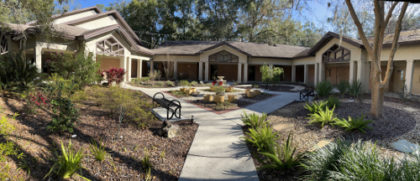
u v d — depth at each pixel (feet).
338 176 10.30
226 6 111.96
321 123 22.39
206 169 13.88
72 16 63.10
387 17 21.75
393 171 10.11
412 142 17.44
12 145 12.14
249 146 17.44
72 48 44.70
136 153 15.56
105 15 67.36
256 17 91.20
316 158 12.76
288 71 89.76
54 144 14.56
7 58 25.27
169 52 77.77
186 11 116.98
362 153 11.53
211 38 123.75
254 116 22.12
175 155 15.83
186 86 58.90
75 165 11.73
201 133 20.44
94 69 35.40
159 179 12.79
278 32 78.07
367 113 25.89
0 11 26.40
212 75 89.71
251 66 90.22
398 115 26.02
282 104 36.01
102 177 12.42
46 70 53.72
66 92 27.43
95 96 30.45
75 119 17.84
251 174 13.33
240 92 51.60
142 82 60.49
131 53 61.67
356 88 38.96
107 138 17.30
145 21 114.83
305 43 112.57
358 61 49.37
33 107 19.24
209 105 34.27
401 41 40.37
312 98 41.55
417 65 46.93
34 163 12.02
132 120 21.90
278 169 13.53
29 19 28.63
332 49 58.03
